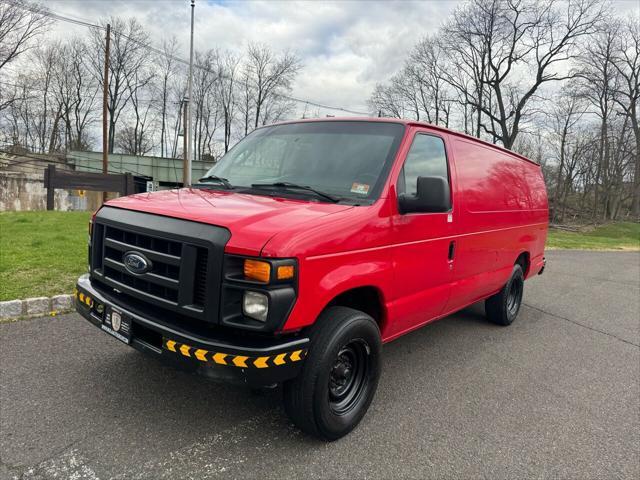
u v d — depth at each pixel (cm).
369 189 335
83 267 659
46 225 1091
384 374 439
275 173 378
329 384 298
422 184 326
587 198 5612
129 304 299
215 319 256
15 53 3762
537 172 685
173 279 273
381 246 325
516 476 292
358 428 334
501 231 530
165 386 365
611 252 1944
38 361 392
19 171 3241
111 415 320
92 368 386
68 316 501
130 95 5400
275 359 257
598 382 457
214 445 296
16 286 548
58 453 275
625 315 754
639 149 4869
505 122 4034
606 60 4566
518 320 674
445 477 285
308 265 264
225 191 357
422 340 548
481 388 422
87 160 3784
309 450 300
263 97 5559
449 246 417
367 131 381
